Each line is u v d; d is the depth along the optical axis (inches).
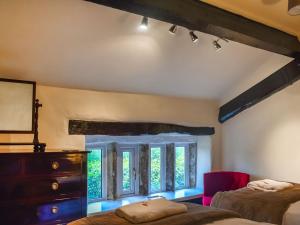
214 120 186.7
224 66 152.8
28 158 94.7
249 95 169.3
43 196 97.0
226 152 187.5
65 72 119.3
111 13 101.2
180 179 186.1
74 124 128.6
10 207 91.3
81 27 102.6
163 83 149.0
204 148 186.7
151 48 123.3
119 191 160.4
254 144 173.6
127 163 164.9
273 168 164.9
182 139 184.2
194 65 143.3
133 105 148.6
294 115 156.3
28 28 96.6
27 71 112.1
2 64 105.5
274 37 122.7
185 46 128.6
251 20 113.2
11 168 91.7
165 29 115.6
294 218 108.7
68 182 102.3
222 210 96.0
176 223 82.3
